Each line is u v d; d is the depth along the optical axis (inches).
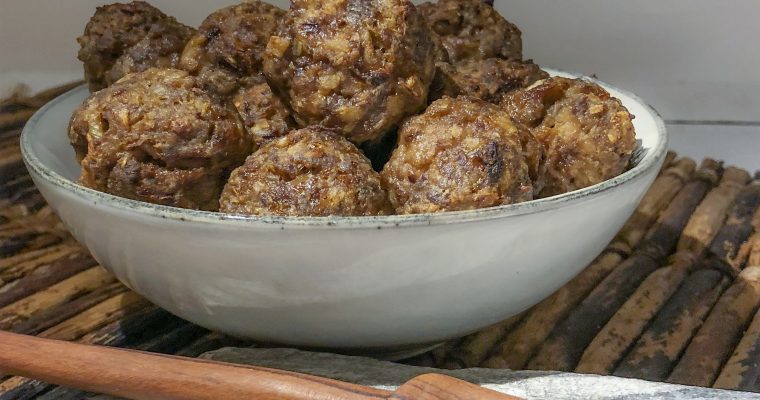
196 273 13.1
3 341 13.3
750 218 18.7
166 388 12.7
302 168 13.6
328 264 12.7
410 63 14.3
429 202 13.5
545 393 13.2
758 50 22.6
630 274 16.8
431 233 12.6
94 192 13.1
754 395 13.0
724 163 22.0
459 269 13.0
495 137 13.7
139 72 15.4
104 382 12.9
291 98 14.5
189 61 15.8
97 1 21.0
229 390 12.5
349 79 14.2
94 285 16.5
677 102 23.3
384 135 14.6
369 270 12.8
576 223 13.3
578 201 13.1
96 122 14.1
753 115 23.1
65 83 21.4
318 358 13.9
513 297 13.7
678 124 23.3
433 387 12.1
